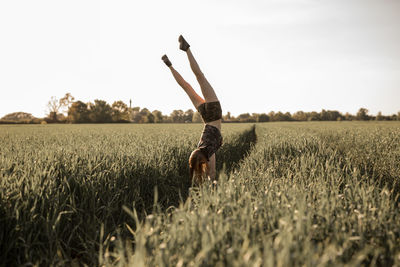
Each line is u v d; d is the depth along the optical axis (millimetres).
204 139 3566
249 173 3338
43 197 2570
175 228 1727
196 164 3453
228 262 1374
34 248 2338
